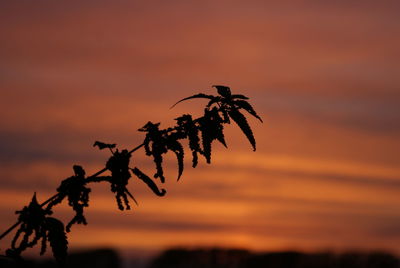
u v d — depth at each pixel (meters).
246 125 3.76
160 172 3.65
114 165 3.61
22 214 3.48
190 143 3.71
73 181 3.55
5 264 3.39
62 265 3.43
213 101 3.80
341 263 16.55
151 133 3.71
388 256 16.41
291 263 16.64
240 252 16.56
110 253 15.70
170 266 15.93
